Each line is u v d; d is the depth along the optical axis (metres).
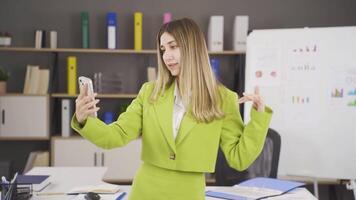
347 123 2.80
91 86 1.18
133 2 3.77
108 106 3.79
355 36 2.80
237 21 3.56
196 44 1.20
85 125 1.16
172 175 1.22
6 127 3.46
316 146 2.86
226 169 2.50
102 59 3.79
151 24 3.79
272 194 1.81
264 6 3.82
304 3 3.81
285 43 2.93
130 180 3.53
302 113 2.89
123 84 3.81
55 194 1.87
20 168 3.78
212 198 1.79
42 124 3.47
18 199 1.74
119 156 3.52
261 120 1.21
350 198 3.66
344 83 2.81
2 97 3.45
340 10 3.80
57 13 3.75
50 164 3.51
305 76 2.89
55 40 3.55
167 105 1.23
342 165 2.82
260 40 2.99
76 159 3.49
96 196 1.71
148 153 1.24
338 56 2.82
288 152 2.91
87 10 3.76
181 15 3.80
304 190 1.93
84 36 3.55
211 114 1.21
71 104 3.57
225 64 3.82
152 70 3.55
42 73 3.52
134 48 3.63
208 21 3.80
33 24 3.73
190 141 1.20
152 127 1.23
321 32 2.86
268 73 2.96
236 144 1.26
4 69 3.72
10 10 3.72
